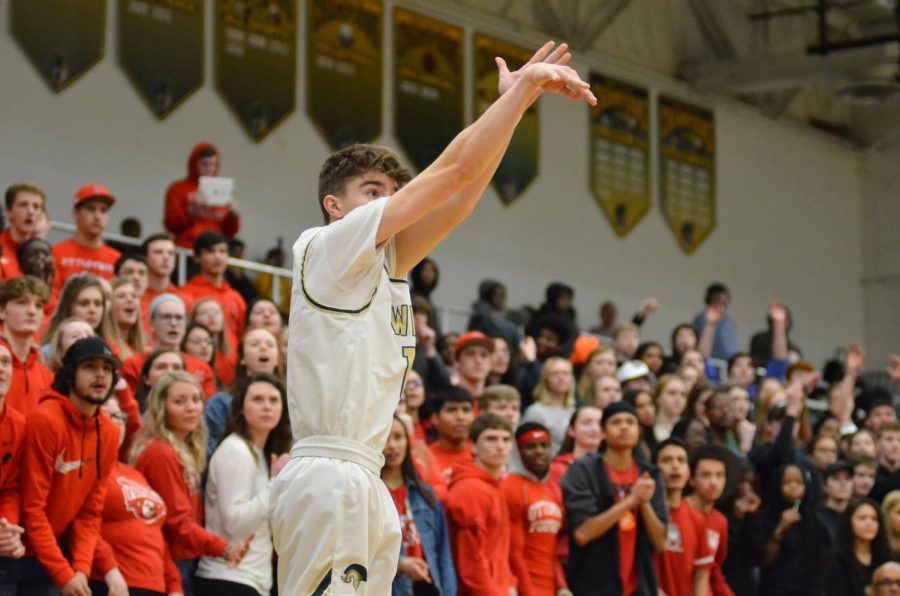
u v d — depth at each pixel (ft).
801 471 43.98
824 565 43.37
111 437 29.43
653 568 37.58
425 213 16.11
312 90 67.41
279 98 65.87
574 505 37.09
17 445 27.99
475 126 15.60
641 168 84.94
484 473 35.78
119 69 59.82
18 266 39.22
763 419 52.60
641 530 37.47
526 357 51.47
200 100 62.75
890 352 99.96
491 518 35.22
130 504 29.94
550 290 66.44
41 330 39.01
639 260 84.17
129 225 54.54
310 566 15.61
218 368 41.04
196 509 31.53
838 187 100.53
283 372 43.19
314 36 67.62
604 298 81.71
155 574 29.84
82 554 28.50
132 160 59.98
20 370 31.24
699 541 40.24
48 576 28.58
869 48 83.66
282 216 65.62
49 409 28.32
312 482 15.70
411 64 72.18
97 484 29.19
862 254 101.65
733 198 91.45
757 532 43.01
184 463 31.27
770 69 85.87
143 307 43.11
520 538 36.22
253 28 64.95
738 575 42.73
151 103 60.75
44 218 40.63
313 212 67.05
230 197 51.65
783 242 94.89
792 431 44.93
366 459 15.96
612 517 36.47
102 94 59.21
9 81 56.24
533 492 36.60
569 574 37.01
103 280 37.63
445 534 34.40
